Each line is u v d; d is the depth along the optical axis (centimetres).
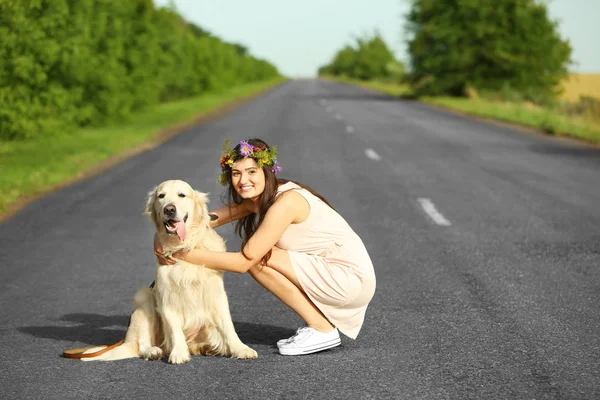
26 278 668
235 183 457
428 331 497
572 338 476
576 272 657
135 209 1016
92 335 510
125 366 439
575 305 554
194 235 441
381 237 813
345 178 1268
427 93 4709
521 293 590
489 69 4575
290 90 6556
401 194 1104
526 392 385
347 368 428
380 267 684
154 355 449
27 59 1669
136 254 756
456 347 462
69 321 543
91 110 2216
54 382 414
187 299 439
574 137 2100
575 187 1179
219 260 435
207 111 3334
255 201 468
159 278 441
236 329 512
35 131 1839
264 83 8731
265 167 456
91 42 2088
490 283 622
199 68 4697
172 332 441
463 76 4509
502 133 2212
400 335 490
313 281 456
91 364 445
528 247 760
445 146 1812
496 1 4381
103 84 2258
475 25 4394
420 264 693
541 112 3078
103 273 682
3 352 471
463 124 2558
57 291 624
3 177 1262
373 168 1399
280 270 458
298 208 454
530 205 1012
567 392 385
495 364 429
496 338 479
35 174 1312
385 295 591
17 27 1616
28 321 543
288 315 546
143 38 2744
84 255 754
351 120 2694
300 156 1588
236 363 441
